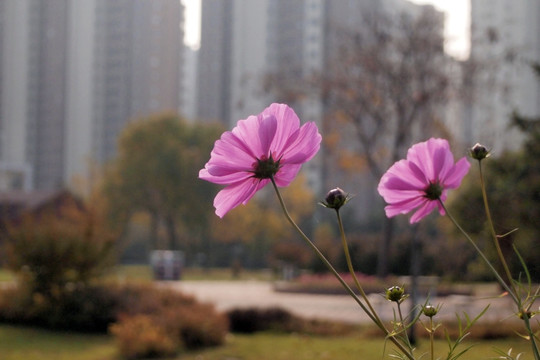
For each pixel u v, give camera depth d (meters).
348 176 27.97
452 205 12.84
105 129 83.88
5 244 13.77
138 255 62.28
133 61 83.81
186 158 47.31
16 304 13.45
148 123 48.94
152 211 48.44
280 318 13.92
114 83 83.88
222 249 58.31
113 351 10.66
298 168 1.25
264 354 10.27
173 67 85.06
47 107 83.62
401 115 22.03
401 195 1.42
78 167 83.19
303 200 49.16
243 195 1.25
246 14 77.94
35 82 84.00
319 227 45.88
